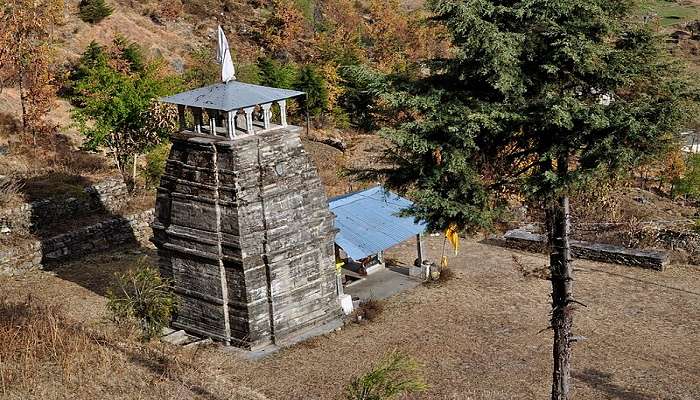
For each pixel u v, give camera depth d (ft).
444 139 49.85
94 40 175.52
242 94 75.77
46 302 83.51
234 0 262.47
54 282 92.89
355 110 205.36
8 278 93.15
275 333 78.54
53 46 155.53
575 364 76.07
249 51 233.35
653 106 46.37
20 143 123.54
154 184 124.36
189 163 77.25
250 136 75.56
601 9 47.83
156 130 121.80
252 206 74.95
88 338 66.74
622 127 46.32
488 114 48.32
